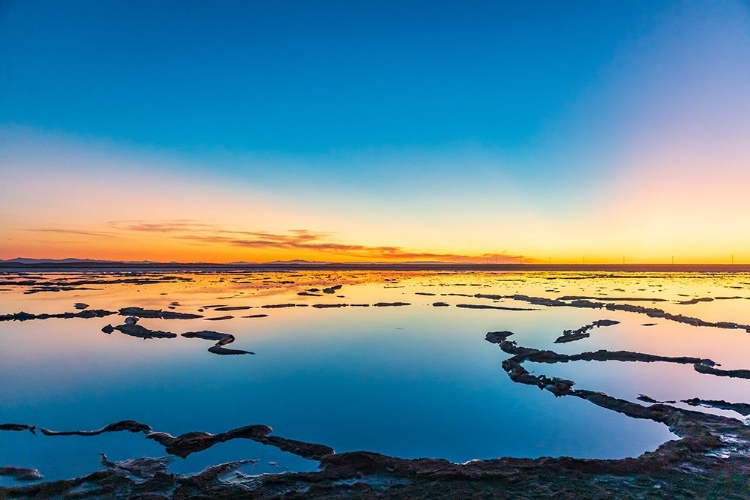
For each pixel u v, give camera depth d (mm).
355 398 12156
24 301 32812
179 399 12086
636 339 19438
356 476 7441
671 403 11609
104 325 23047
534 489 6914
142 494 6824
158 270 101625
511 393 12539
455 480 7242
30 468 7910
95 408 11422
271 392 12656
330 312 28156
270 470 7980
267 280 60625
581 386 13102
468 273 91250
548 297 36469
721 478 7172
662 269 127000
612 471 7445
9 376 14336
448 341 19547
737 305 31312
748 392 12492
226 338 19594
